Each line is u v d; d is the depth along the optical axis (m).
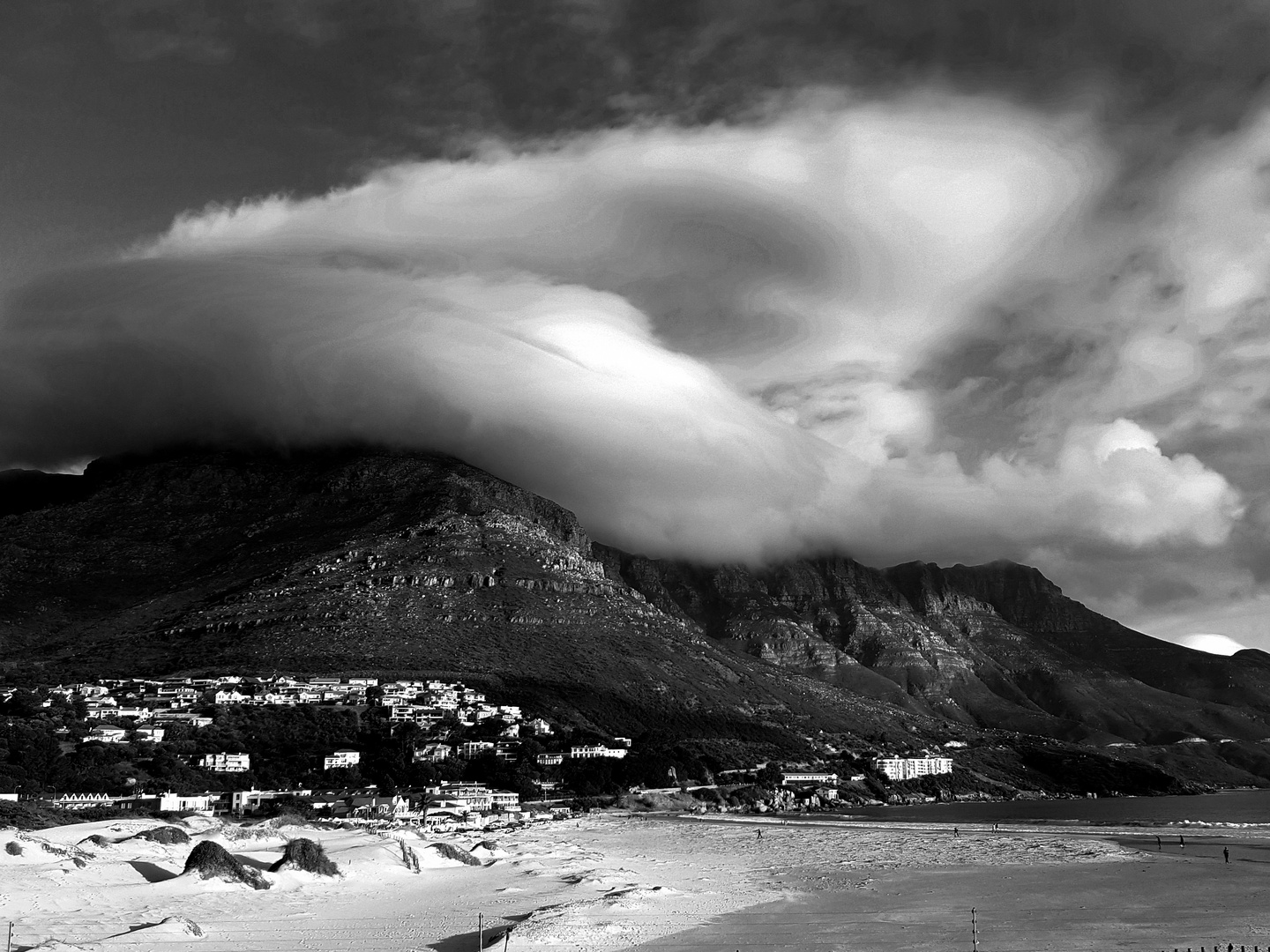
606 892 148.12
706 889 153.88
